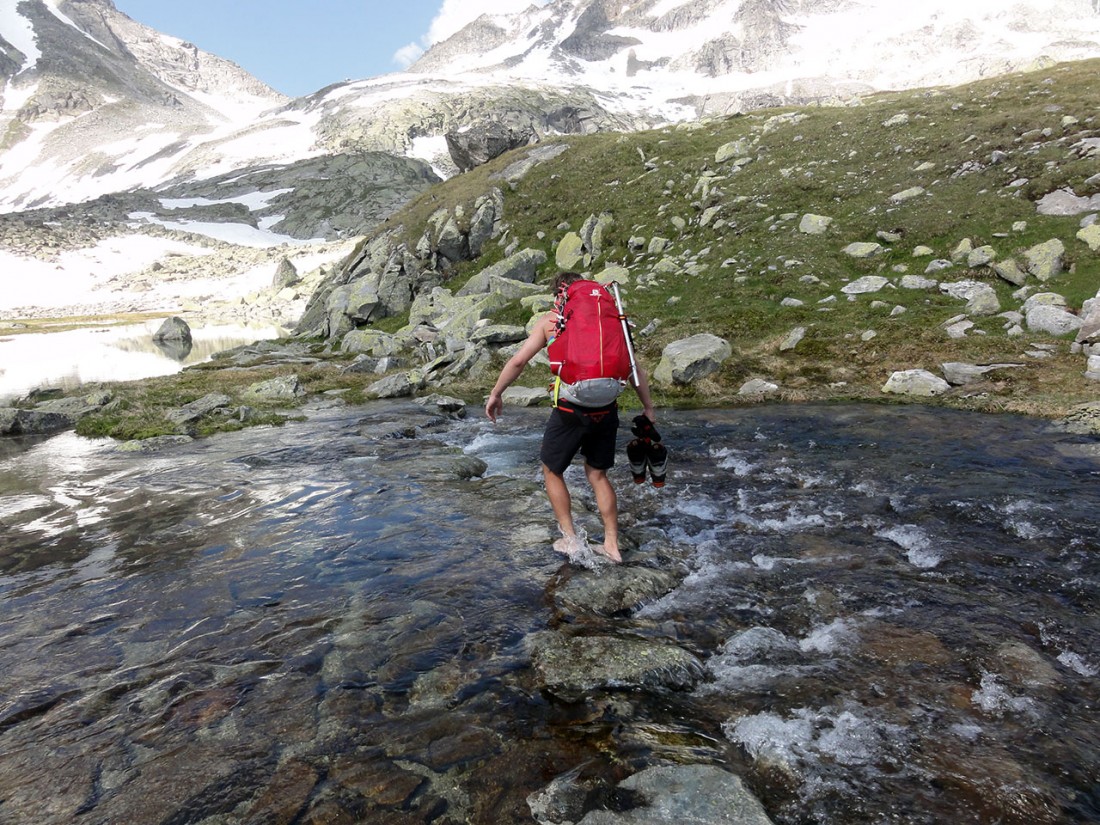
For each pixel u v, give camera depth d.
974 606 4.76
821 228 22.17
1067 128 22.45
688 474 8.70
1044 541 5.89
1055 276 16.33
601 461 5.59
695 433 11.26
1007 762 3.13
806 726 3.45
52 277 104.81
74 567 5.99
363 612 4.78
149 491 8.83
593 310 5.29
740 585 5.28
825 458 9.13
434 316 29.36
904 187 23.08
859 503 7.21
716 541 6.27
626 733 3.41
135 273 107.88
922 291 17.67
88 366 32.50
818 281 19.61
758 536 6.37
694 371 15.65
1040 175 20.23
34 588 5.49
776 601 4.98
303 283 86.31
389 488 8.24
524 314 24.80
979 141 23.97
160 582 5.50
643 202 30.73
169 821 2.82
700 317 19.34
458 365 20.11
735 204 26.25
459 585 5.22
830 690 3.78
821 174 26.28
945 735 3.34
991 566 5.43
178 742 3.37
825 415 12.08
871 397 13.26
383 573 5.50
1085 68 30.83
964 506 6.87
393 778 3.07
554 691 3.78
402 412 15.27
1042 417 10.70
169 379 23.52
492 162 42.84
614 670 3.93
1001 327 14.91
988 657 4.06
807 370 15.24
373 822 2.80
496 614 4.72
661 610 4.90
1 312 84.88
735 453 9.71
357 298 33.25
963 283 17.12
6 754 3.29
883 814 2.82
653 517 7.02
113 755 3.27
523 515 6.99
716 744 3.34
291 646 4.31
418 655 4.17
